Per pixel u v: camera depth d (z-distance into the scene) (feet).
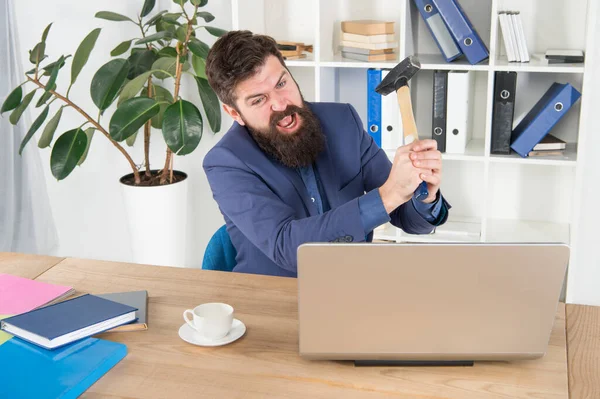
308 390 4.17
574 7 9.57
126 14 11.25
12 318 4.85
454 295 4.16
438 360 4.38
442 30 9.43
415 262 4.09
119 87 9.64
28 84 11.43
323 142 6.54
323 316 4.25
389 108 9.92
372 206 5.47
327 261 4.11
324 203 6.75
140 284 5.72
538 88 10.09
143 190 10.46
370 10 10.45
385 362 4.41
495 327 4.24
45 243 11.62
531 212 10.52
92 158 12.00
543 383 4.20
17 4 11.34
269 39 6.18
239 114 6.40
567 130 10.10
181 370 4.42
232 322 4.85
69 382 4.16
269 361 4.50
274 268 6.47
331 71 10.39
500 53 10.03
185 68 10.68
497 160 9.49
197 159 11.85
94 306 5.04
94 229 12.35
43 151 11.91
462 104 9.54
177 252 10.96
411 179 5.33
